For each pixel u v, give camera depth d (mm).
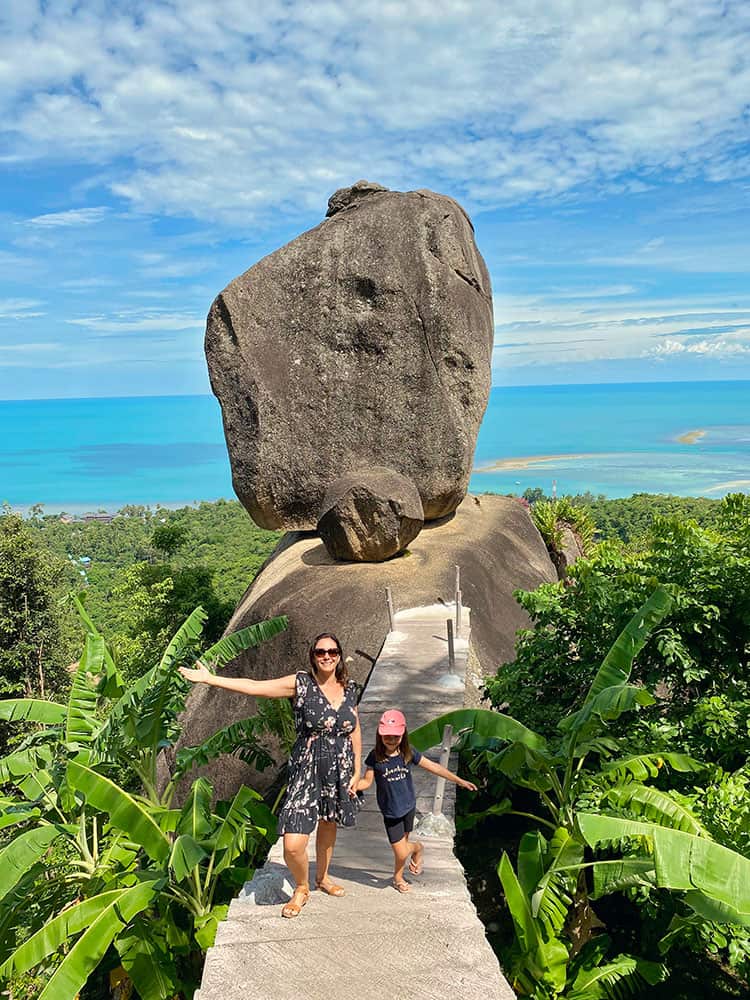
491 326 18172
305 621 13547
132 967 7137
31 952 6684
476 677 11438
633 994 7363
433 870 6168
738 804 6207
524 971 6270
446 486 16219
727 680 7898
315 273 16531
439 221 16750
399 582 14125
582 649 8531
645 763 6691
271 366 16469
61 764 9398
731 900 5176
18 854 8133
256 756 10227
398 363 16141
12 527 25891
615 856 7004
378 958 5090
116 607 33906
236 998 4793
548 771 7094
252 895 5859
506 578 16359
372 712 9148
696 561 8195
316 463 16344
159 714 8734
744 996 7477
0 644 24953
